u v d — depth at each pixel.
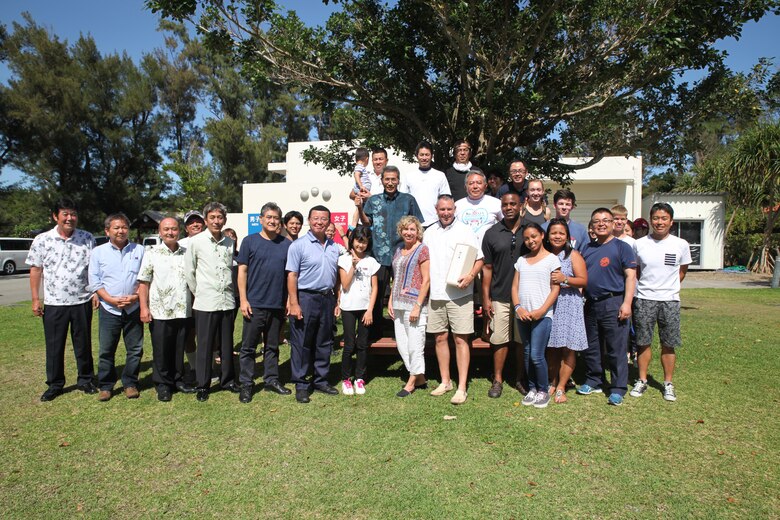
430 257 4.91
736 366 5.82
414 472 3.36
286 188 17.67
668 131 8.88
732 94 8.22
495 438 3.88
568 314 4.60
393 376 5.60
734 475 3.29
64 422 4.30
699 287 15.18
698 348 6.69
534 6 7.06
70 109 31.70
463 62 7.62
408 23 8.09
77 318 5.04
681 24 6.92
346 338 5.02
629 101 9.08
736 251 22.58
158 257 4.91
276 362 5.07
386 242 5.39
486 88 8.05
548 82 8.63
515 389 5.11
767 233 19.62
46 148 31.53
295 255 4.81
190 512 2.95
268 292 4.90
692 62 7.86
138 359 5.01
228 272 5.00
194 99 40.28
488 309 4.99
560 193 5.41
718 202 21.17
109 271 4.87
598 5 7.52
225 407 4.62
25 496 3.13
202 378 4.84
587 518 2.85
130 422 4.29
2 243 24.70
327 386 5.00
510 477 3.29
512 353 6.15
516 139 9.07
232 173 34.66
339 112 10.62
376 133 9.98
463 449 3.69
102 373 4.87
